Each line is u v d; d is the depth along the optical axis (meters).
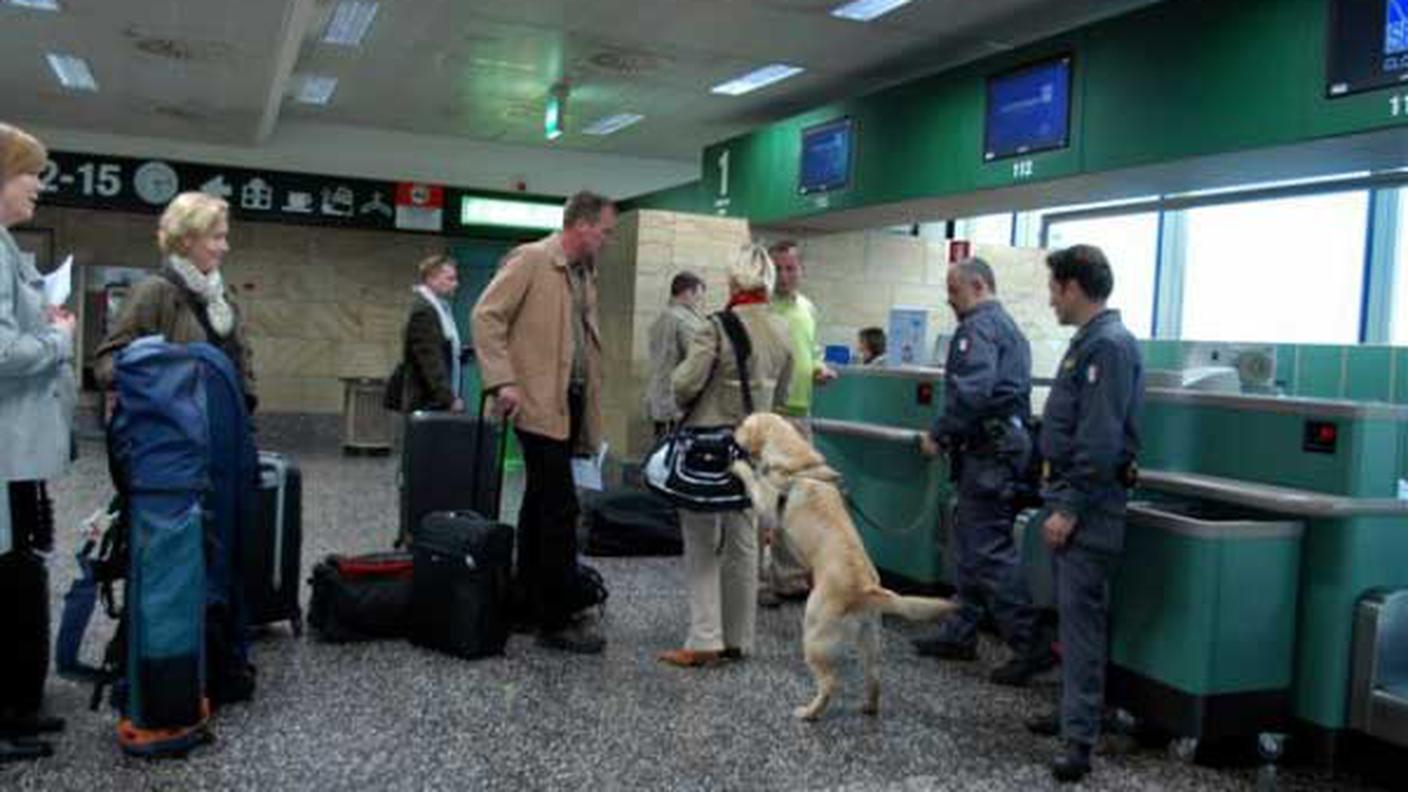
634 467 7.31
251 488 3.24
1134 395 3.06
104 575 3.05
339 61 9.14
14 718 2.98
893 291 9.55
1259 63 4.98
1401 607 3.21
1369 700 3.19
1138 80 5.59
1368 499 3.24
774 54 8.19
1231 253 7.92
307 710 3.33
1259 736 3.30
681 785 2.90
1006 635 3.98
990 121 6.55
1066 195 6.69
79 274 11.19
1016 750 3.29
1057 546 3.11
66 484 7.18
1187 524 3.24
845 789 2.93
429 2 7.38
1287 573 3.30
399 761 2.97
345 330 12.30
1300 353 6.58
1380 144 4.77
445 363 5.57
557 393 4.01
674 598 4.96
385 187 11.95
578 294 4.21
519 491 7.81
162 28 7.13
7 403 2.74
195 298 3.34
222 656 3.26
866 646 3.51
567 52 8.46
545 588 4.06
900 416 5.12
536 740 3.17
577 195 4.07
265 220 11.64
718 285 7.72
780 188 8.70
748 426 3.76
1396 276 6.88
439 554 3.97
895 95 7.43
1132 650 3.42
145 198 11.24
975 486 4.03
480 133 12.11
